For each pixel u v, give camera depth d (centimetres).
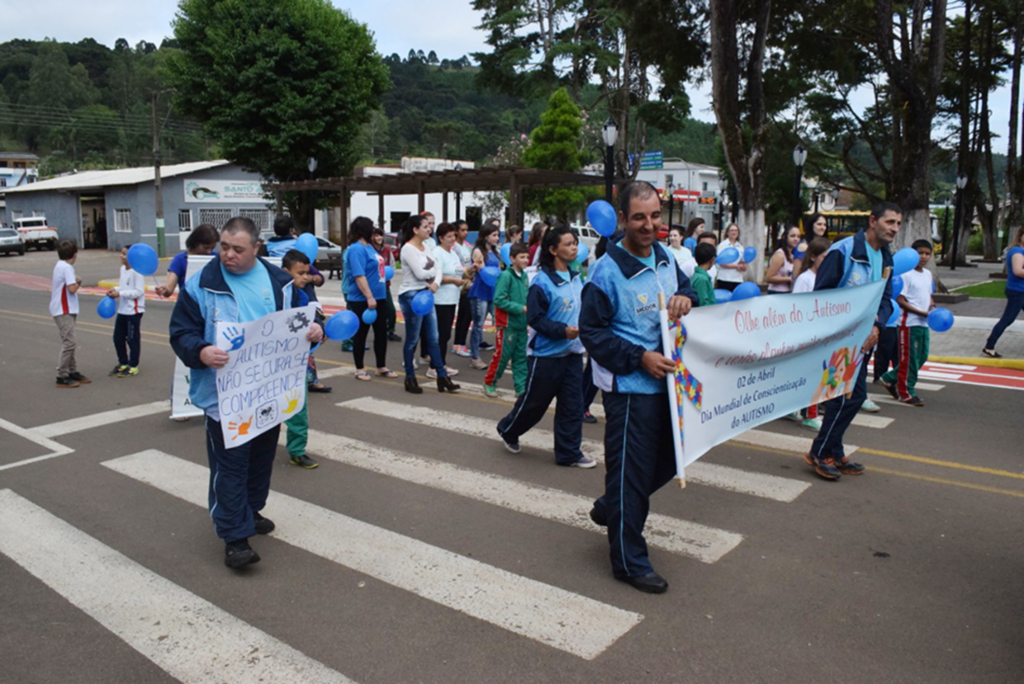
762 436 678
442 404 798
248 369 407
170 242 4078
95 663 336
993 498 532
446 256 902
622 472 390
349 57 3145
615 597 391
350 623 368
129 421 734
